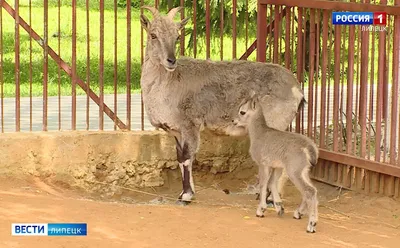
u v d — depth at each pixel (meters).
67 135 11.18
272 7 12.31
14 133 11.17
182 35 12.15
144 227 8.62
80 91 17.97
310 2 10.96
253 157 9.53
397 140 10.43
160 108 10.35
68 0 28.19
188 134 10.40
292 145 9.05
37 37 11.41
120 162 11.50
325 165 11.27
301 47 11.41
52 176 11.09
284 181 10.08
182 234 8.44
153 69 10.30
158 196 11.38
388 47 10.24
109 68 20.69
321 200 10.77
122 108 15.55
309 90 11.20
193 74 10.38
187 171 10.47
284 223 9.22
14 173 10.90
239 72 10.49
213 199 10.84
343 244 8.42
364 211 10.16
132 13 27.58
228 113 10.47
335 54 10.79
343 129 11.97
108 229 8.45
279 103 10.47
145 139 11.61
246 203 10.66
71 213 9.01
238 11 17.97
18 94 11.38
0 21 11.49
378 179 10.59
